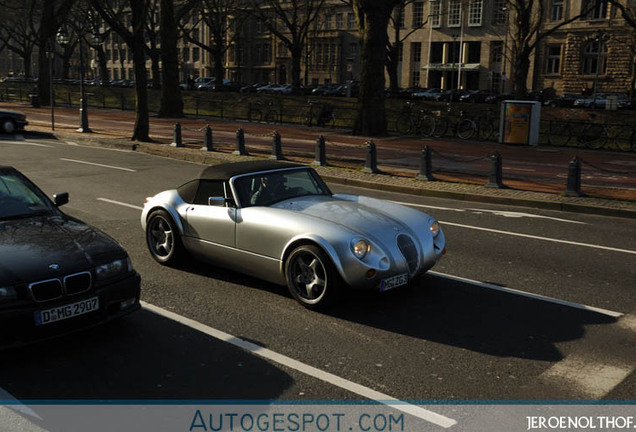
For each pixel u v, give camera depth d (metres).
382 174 15.84
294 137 25.92
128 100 47.59
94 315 4.93
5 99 50.50
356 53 72.25
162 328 5.56
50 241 5.11
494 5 63.38
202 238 6.96
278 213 6.31
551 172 16.92
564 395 4.37
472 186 14.01
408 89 55.12
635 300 6.41
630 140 23.30
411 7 69.00
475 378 4.62
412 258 6.07
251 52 82.62
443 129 27.52
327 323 5.71
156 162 18.05
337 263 5.69
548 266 7.67
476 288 6.78
